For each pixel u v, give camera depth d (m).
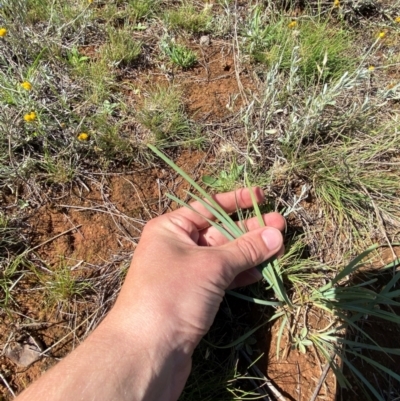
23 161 0.41
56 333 0.35
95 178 0.42
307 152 0.44
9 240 0.37
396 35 0.56
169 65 0.50
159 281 0.28
